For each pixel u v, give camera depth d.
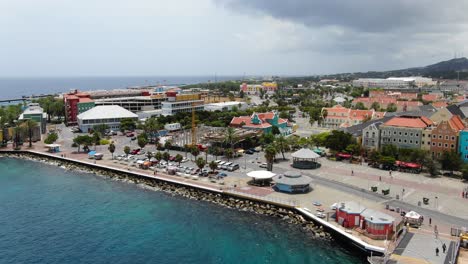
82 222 126.62
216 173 173.12
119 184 169.50
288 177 148.62
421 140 186.25
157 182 168.50
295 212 128.88
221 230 118.88
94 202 145.88
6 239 113.81
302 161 189.25
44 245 109.88
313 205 130.50
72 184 170.12
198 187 154.88
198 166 172.38
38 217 131.12
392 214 119.38
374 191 143.88
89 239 113.75
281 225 121.94
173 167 177.62
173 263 99.38
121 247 108.56
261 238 112.81
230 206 139.50
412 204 130.38
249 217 129.00
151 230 119.75
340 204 117.31
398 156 181.62
